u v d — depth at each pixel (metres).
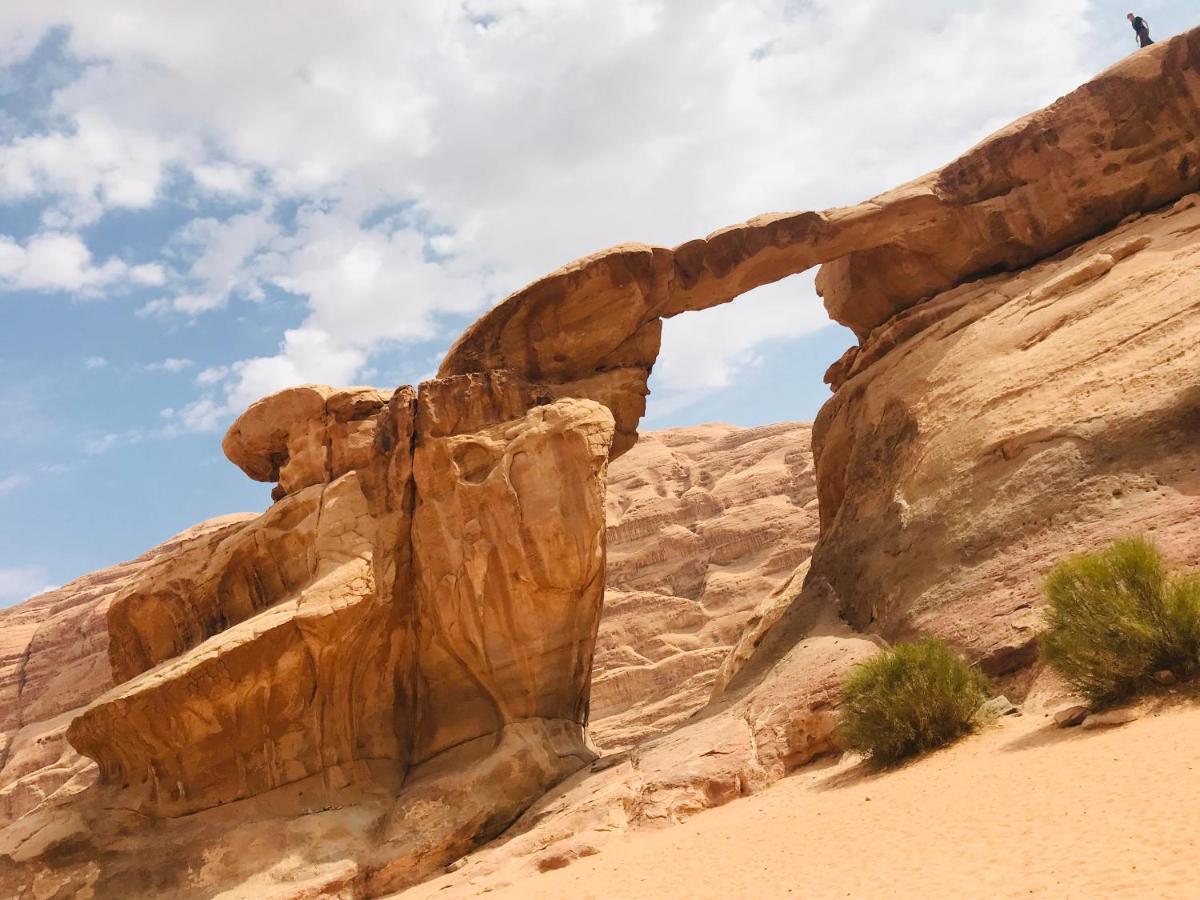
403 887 17.64
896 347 23.48
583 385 23.00
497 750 19.39
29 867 18.16
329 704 19.69
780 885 9.95
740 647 26.81
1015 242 23.33
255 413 22.62
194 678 18.70
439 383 21.59
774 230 23.17
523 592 19.97
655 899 10.85
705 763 16.42
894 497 20.03
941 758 13.46
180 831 18.59
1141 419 16.70
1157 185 22.34
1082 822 9.02
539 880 14.32
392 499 21.03
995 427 18.75
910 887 8.62
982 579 16.78
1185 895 6.75
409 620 20.77
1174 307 18.03
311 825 18.45
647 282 22.97
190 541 22.30
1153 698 12.14
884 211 23.25
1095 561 13.02
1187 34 22.03
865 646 17.38
